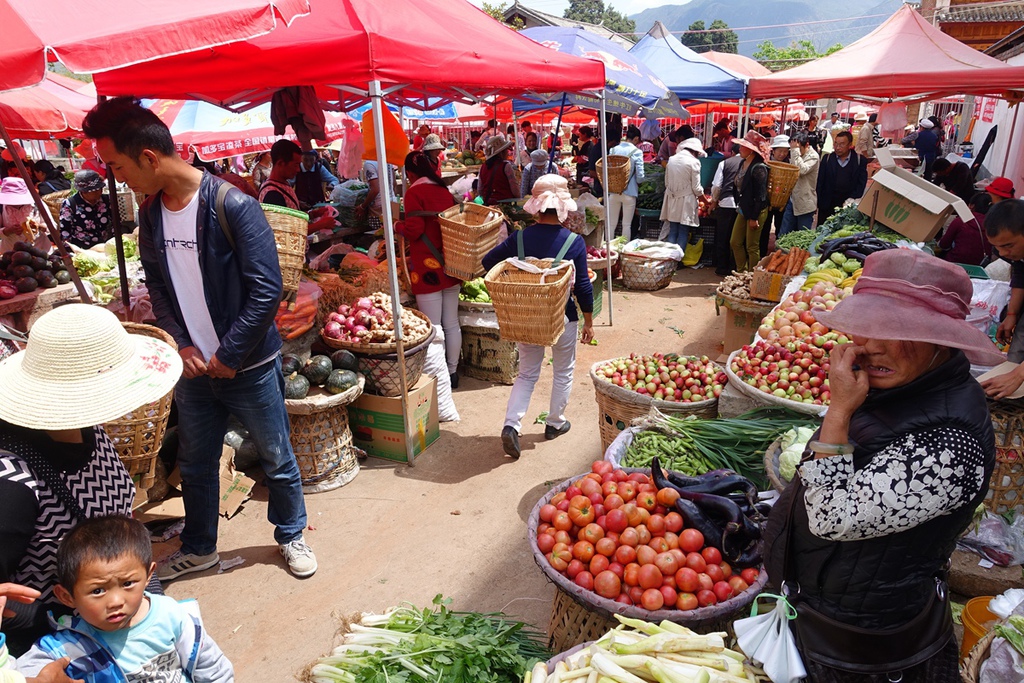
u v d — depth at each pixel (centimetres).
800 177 1041
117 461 210
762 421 395
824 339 446
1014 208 383
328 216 718
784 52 8488
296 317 454
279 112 640
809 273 600
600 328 837
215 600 358
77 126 834
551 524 296
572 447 529
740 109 1523
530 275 451
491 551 399
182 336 332
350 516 436
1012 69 842
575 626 283
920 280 163
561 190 466
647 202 1188
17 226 705
